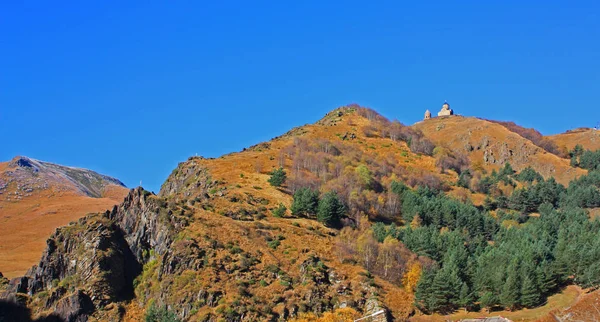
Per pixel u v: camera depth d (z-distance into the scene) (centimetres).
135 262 12512
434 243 13488
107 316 11281
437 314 11525
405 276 12262
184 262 11775
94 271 11838
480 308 11706
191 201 14550
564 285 12094
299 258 12319
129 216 13075
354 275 12012
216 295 11031
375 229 14312
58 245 12469
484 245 14488
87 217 13075
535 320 10956
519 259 12250
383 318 10875
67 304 11294
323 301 11138
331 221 14688
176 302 11069
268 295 11194
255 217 14338
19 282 11950
